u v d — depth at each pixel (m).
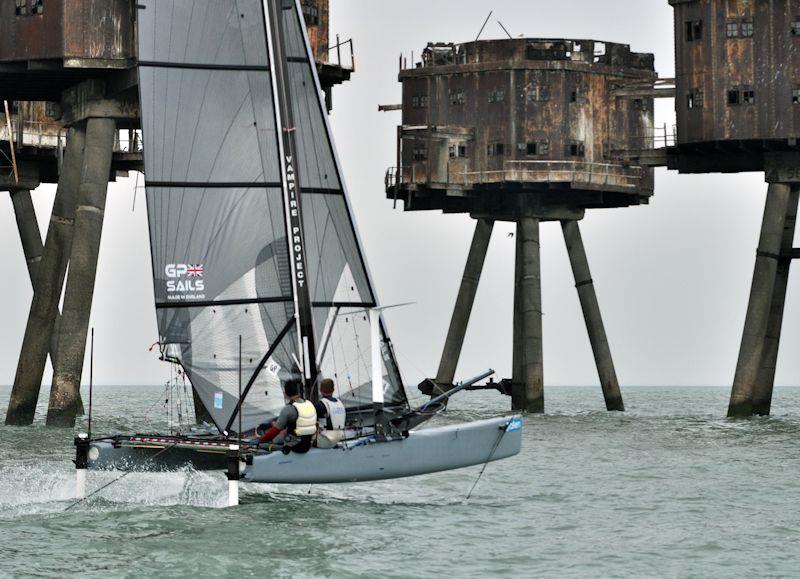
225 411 80.12
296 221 81.12
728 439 139.88
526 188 192.75
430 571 64.12
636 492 91.81
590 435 145.62
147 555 65.44
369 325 82.94
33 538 68.31
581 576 63.94
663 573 64.75
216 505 77.81
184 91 80.94
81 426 152.75
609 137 195.12
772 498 89.31
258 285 80.75
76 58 142.00
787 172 171.00
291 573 62.91
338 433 74.69
